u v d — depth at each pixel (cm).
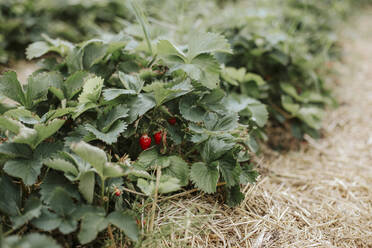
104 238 104
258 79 138
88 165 101
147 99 112
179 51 113
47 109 115
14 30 175
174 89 108
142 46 125
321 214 121
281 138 149
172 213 112
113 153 115
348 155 145
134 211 108
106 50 120
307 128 148
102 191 102
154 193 108
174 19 168
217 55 146
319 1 240
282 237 113
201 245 108
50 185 101
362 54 245
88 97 108
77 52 122
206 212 114
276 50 152
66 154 101
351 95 186
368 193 130
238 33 154
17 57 171
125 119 110
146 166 111
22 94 112
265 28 169
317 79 164
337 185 132
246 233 112
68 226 96
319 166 140
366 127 160
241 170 111
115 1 192
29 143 102
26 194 106
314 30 210
